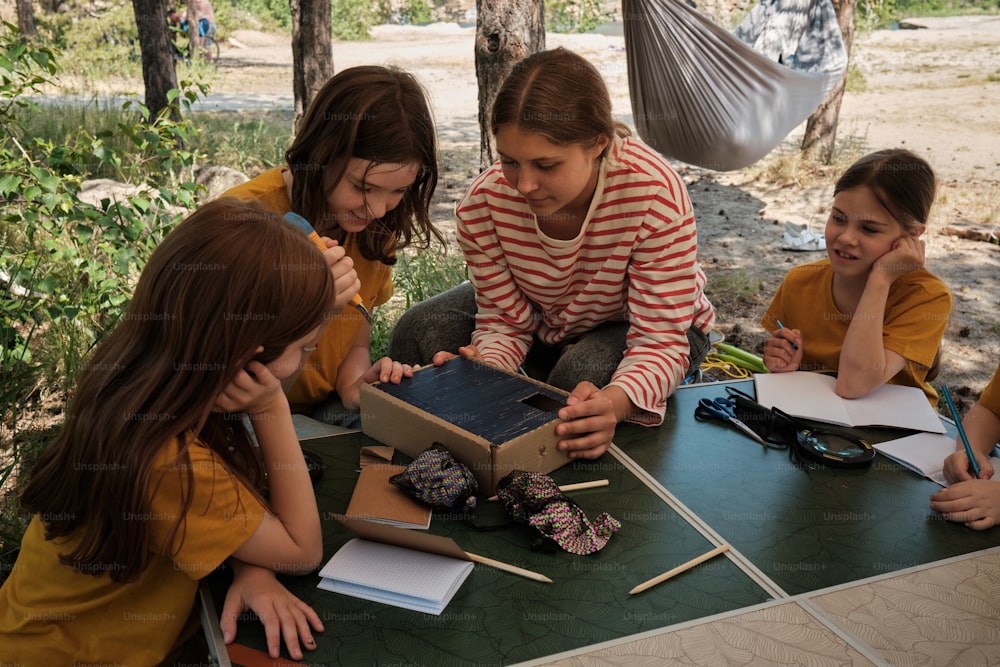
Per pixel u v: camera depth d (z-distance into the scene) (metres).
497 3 3.51
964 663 1.14
